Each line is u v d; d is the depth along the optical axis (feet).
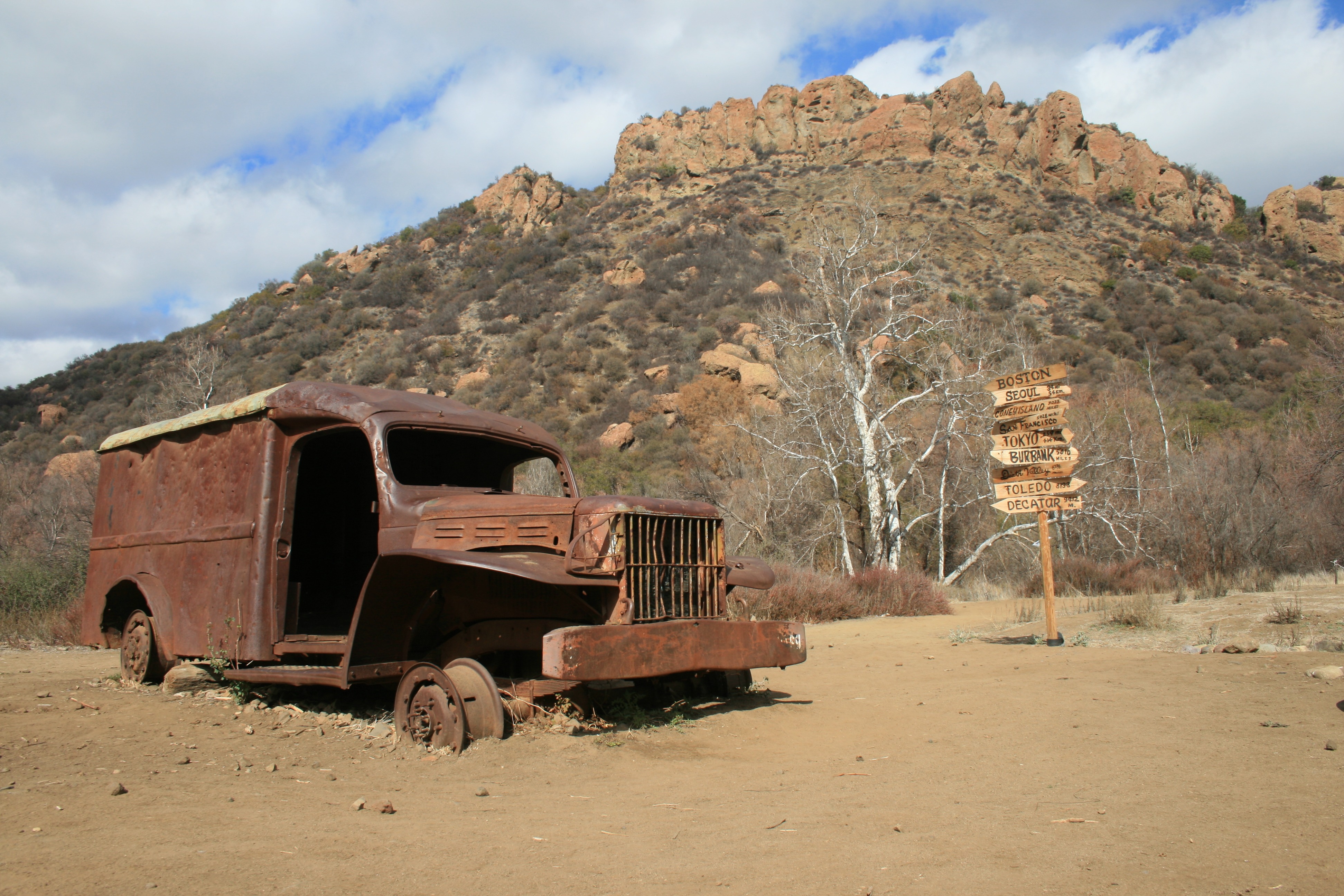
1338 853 10.34
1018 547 83.51
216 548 23.57
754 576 22.16
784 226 233.14
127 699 23.40
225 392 121.49
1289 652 26.99
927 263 196.95
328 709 22.31
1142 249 225.97
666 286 196.13
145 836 11.53
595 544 18.21
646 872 10.25
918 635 41.14
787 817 12.75
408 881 9.93
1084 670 26.35
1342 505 61.41
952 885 9.62
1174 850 10.62
